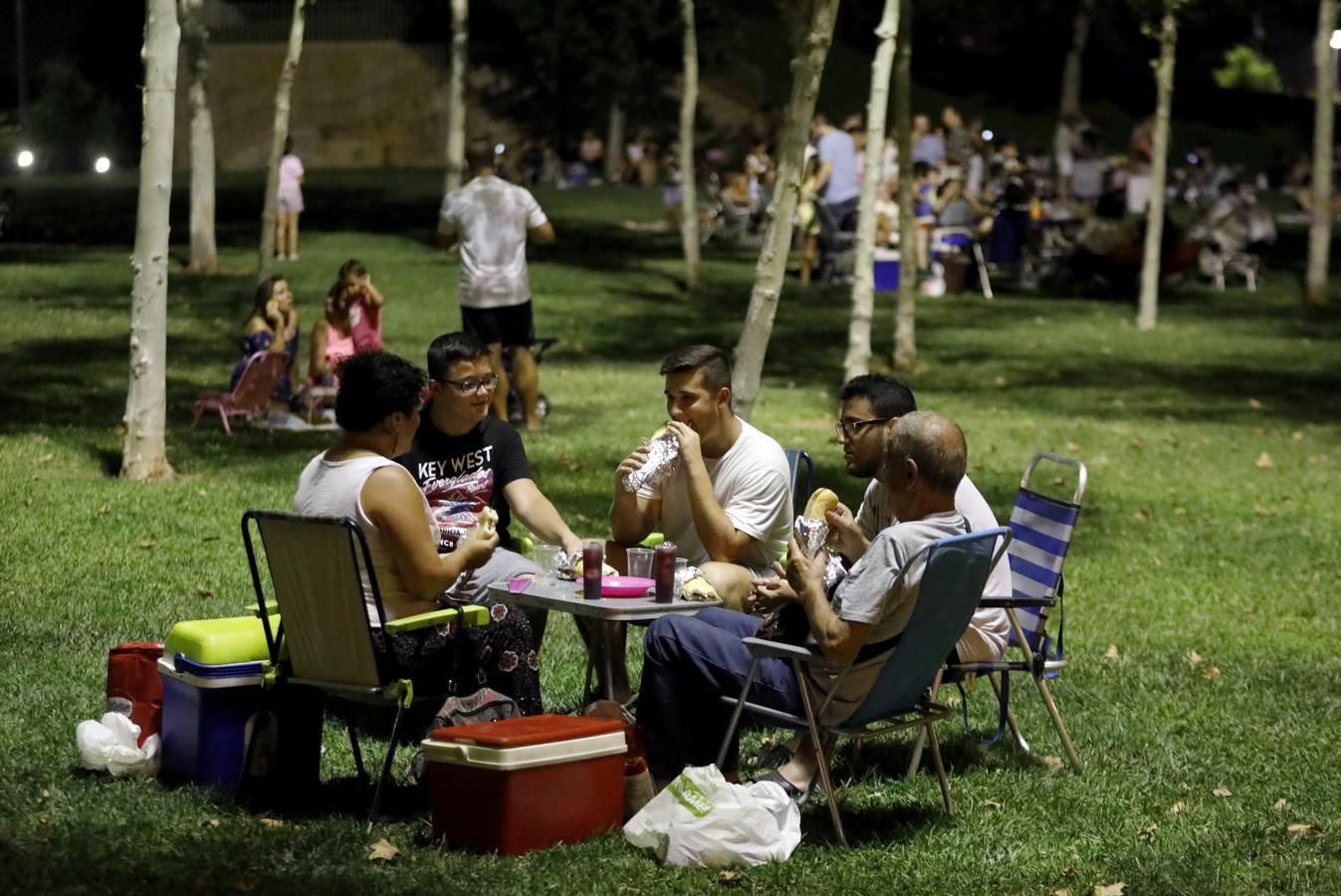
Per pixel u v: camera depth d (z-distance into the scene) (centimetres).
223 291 2555
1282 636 1012
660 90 5222
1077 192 3734
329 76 5109
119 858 554
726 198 3616
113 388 1775
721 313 2652
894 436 616
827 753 646
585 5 4750
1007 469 1555
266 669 618
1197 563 1221
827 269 2984
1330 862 613
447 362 741
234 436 1502
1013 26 6166
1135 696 858
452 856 572
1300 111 6444
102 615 895
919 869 592
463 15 2727
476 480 757
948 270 3034
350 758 684
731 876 566
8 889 520
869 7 6188
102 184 4522
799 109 1189
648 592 672
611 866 571
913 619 588
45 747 670
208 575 995
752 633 646
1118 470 1579
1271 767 741
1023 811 667
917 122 3481
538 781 581
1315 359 2448
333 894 533
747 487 731
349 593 584
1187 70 7562
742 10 5825
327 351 1577
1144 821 661
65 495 1193
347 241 3259
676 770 631
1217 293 3148
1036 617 745
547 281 2883
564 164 4984
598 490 1345
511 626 651
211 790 620
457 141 2756
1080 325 2709
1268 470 1623
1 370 1850
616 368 2119
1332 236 3975
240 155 5044
